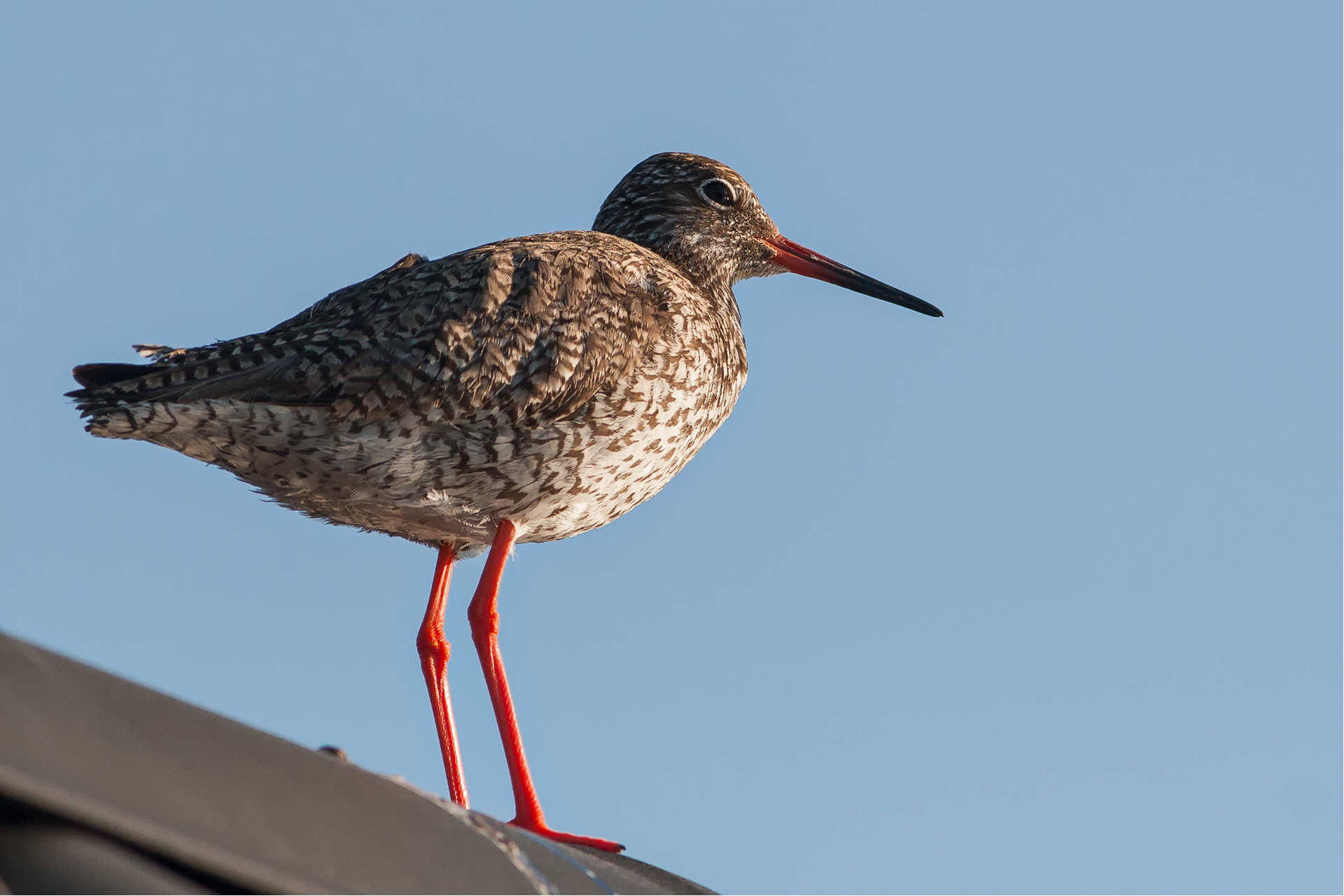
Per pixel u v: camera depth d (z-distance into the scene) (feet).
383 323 41.34
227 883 16.12
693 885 29.17
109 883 15.07
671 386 44.37
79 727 16.57
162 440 40.78
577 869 23.72
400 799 19.70
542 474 42.78
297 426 40.29
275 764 18.58
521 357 41.65
